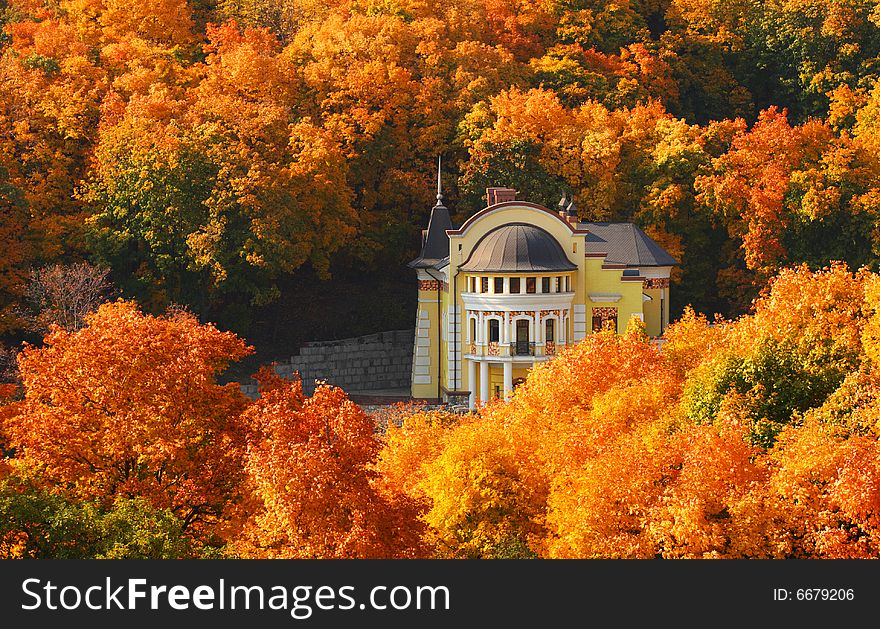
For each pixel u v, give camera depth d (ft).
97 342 468.34
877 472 390.01
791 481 402.11
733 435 419.74
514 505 472.44
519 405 550.77
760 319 542.16
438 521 472.44
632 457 427.33
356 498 407.64
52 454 450.30
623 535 413.18
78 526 387.34
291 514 401.29
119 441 446.60
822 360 508.53
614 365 560.61
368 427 440.04
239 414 477.77
